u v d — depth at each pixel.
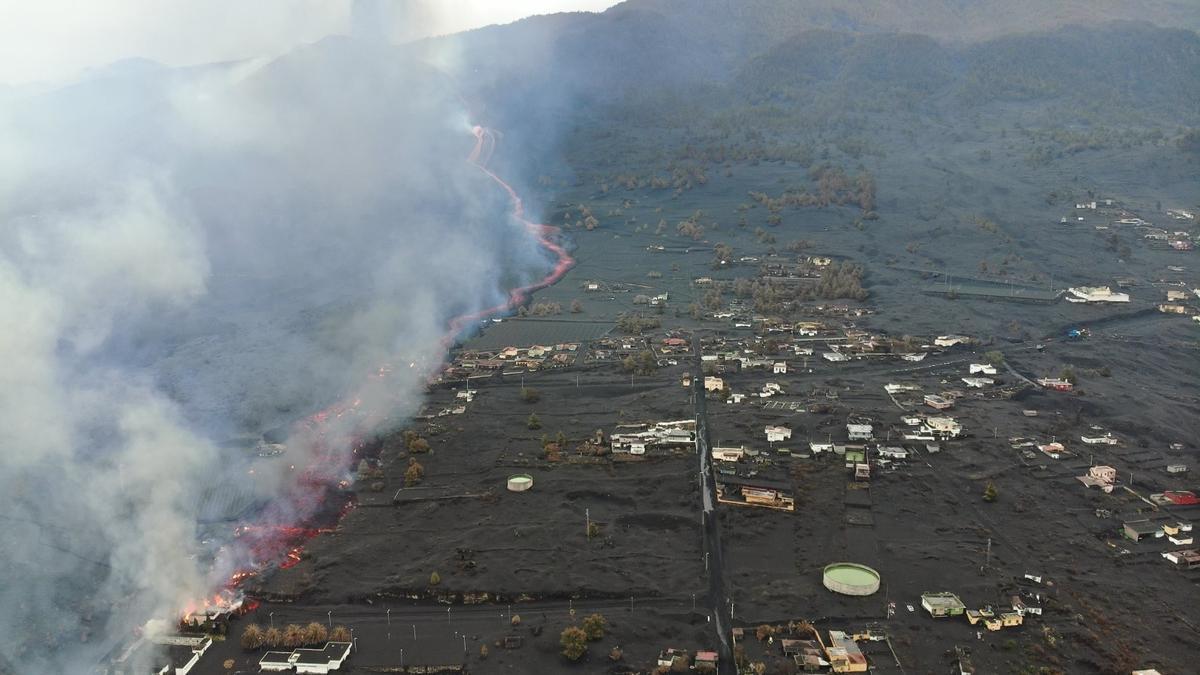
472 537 134.12
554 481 152.50
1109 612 111.38
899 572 121.75
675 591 118.94
